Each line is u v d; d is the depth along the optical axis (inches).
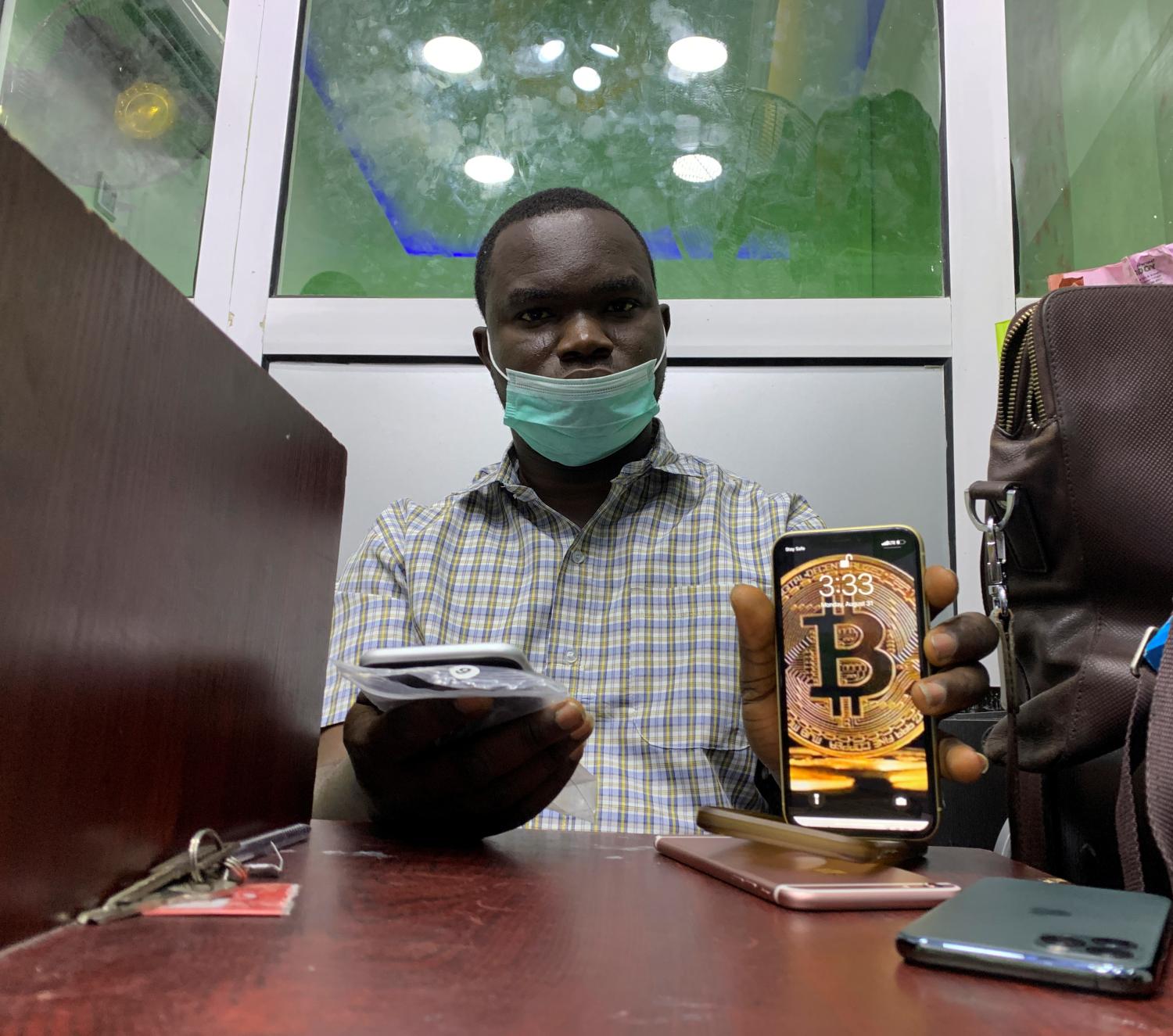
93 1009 10.3
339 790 32.6
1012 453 27.4
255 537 20.3
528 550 45.6
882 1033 10.0
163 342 16.7
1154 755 18.7
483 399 54.9
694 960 12.7
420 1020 10.0
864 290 55.2
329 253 57.3
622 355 43.7
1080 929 13.2
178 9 59.3
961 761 21.2
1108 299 26.7
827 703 22.1
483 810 23.5
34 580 13.4
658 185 57.0
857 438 53.5
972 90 55.9
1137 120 56.0
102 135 58.6
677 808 39.2
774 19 57.9
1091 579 25.7
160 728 16.6
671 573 44.0
